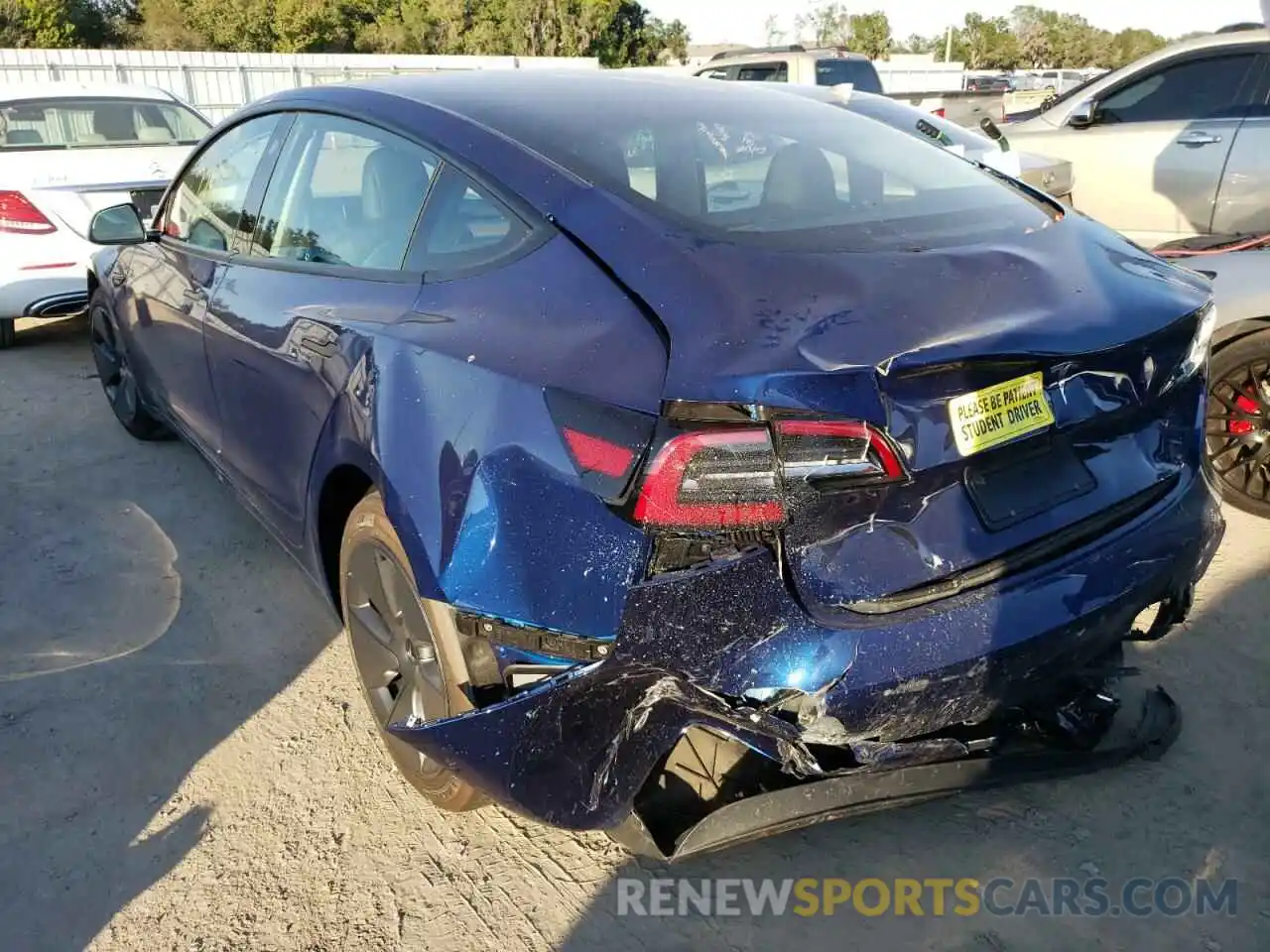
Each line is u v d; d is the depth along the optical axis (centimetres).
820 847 233
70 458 475
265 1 3997
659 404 173
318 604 345
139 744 273
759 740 182
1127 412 212
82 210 612
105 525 404
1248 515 385
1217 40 659
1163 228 687
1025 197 267
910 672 183
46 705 289
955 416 184
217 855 235
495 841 239
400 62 2669
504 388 194
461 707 200
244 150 340
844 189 246
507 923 215
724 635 175
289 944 211
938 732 209
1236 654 296
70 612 340
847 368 172
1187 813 238
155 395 416
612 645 176
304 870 230
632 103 273
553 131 246
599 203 216
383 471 214
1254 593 328
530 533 184
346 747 272
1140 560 209
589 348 189
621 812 188
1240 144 640
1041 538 200
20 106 675
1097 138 707
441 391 207
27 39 3600
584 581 178
